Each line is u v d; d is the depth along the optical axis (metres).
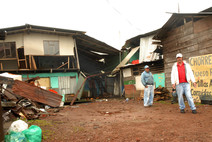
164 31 11.25
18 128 2.89
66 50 16.25
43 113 6.88
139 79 14.81
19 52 16.25
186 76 5.39
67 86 16.05
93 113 7.27
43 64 17.61
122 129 3.94
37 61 17.30
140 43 18.09
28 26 14.46
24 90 8.39
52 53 15.81
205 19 8.52
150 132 3.52
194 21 9.30
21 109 5.78
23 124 3.00
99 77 20.53
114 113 6.87
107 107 9.36
